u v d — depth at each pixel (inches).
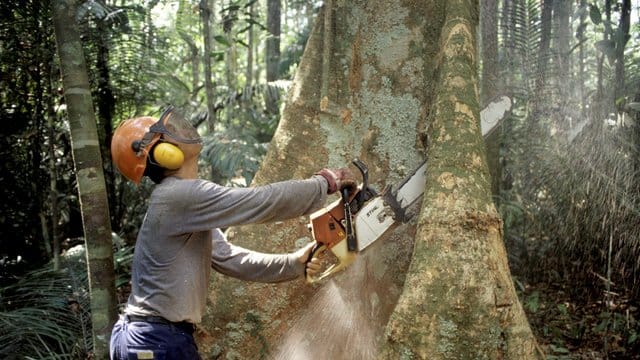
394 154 82.4
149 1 175.8
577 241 151.1
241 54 333.1
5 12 153.9
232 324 81.5
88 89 88.4
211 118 175.0
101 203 87.7
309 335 81.1
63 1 86.7
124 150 62.3
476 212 64.8
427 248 65.1
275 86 178.7
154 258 60.0
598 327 126.2
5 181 167.2
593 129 145.1
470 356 60.9
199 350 82.0
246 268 70.1
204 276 62.5
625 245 141.0
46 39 158.4
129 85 188.1
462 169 67.4
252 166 157.1
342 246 67.4
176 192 59.2
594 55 163.6
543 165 154.3
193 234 61.3
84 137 86.9
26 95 165.2
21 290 132.2
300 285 81.4
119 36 179.0
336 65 85.9
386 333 64.6
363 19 85.2
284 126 86.7
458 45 74.8
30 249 174.2
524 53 147.2
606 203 141.0
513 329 62.4
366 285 81.0
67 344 114.1
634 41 164.6
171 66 205.0
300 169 84.3
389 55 83.6
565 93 148.5
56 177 159.8
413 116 81.9
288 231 82.7
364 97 84.4
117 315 89.7
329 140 84.6
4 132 164.1
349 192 66.6
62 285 133.2
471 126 69.8
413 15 83.0
